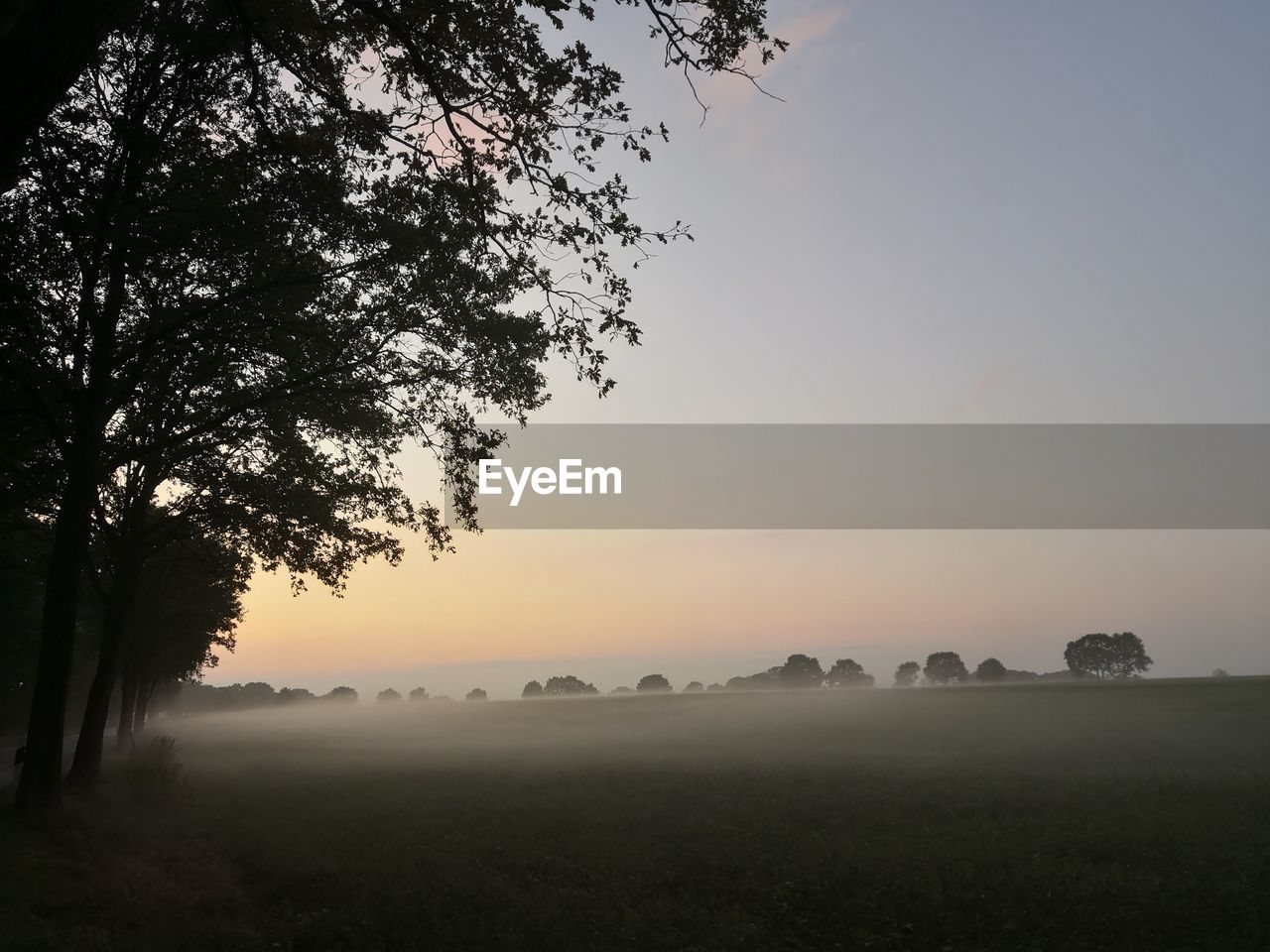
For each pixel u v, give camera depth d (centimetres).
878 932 1043
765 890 1245
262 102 1161
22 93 700
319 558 2267
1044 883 1220
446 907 1138
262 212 1428
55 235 1397
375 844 1639
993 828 1711
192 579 3212
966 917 1084
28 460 1948
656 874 1379
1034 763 3575
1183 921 1047
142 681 4984
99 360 1762
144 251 1448
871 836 1670
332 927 1068
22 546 2666
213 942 1024
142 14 1271
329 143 1290
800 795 2356
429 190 1289
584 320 1259
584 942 997
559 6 1018
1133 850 1462
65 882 1180
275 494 2175
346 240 1504
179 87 1366
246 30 1045
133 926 1068
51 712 1634
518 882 1320
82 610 3950
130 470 2380
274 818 1964
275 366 1861
